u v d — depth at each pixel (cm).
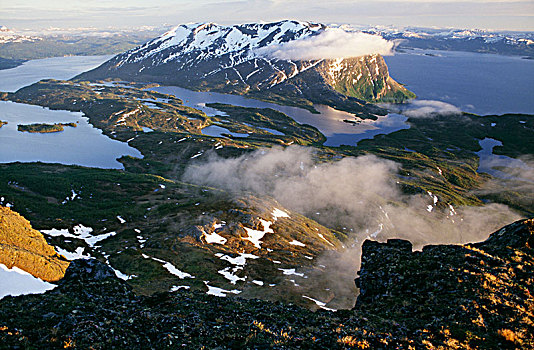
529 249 3322
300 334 2444
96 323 2383
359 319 2709
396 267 3431
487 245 3541
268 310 3078
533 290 2777
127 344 2250
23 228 5088
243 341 2317
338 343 2252
